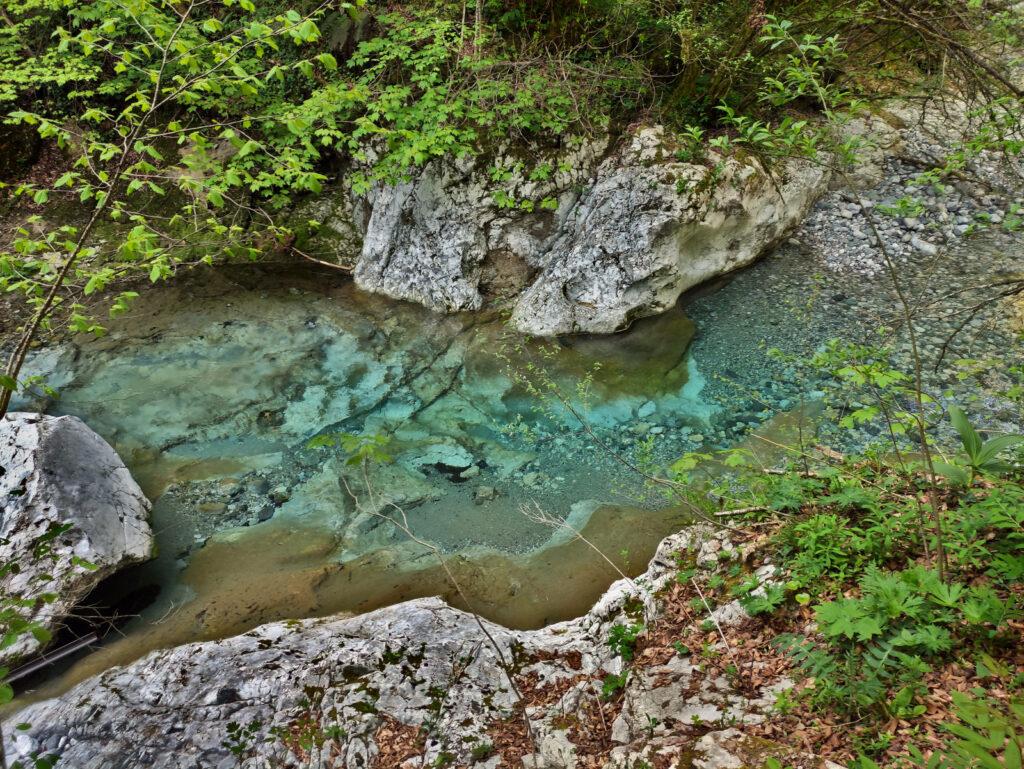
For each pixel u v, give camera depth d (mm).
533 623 3840
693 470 4734
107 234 7281
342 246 7383
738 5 5699
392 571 4227
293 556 4355
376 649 3402
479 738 2912
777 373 5516
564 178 6344
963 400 4820
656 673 2938
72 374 5805
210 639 3797
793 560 3189
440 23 5887
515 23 6656
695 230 6016
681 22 5641
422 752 2885
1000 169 6781
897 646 2453
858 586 2898
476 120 6320
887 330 5477
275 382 5836
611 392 5609
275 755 2955
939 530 2570
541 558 4266
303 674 3297
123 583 4188
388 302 6820
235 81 2809
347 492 4828
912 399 4895
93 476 4383
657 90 6539
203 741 3023
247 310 6684
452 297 6629
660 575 3625
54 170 7809
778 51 5688
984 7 4980
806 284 6402
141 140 2781
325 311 6711
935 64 5961
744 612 3072
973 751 1455
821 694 2414
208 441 5250
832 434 4785
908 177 7031
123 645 3779
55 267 6680
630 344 6082
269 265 7262
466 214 6508
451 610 3711
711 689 2732
